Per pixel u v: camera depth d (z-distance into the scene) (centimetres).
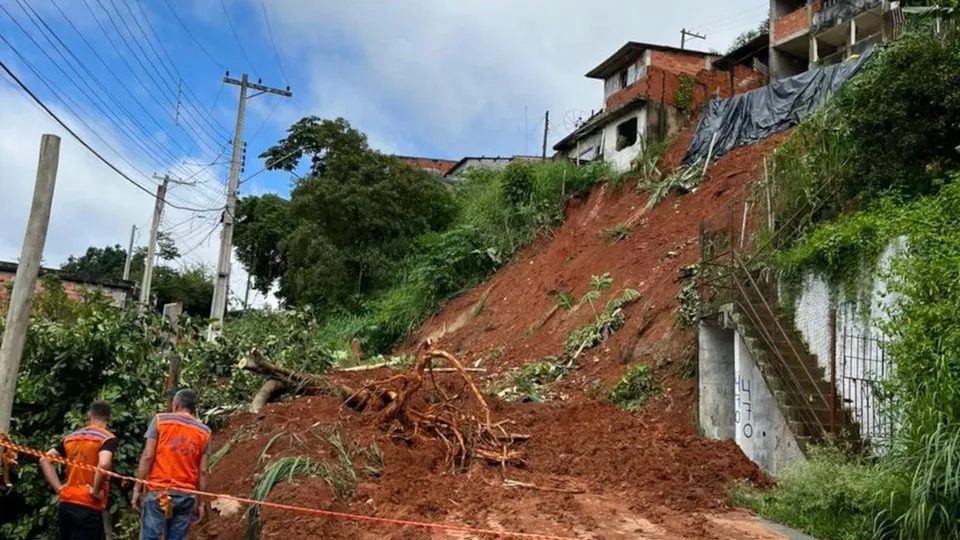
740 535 816
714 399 1298
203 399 1423
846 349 1089
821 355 1146
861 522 787
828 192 1332
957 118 1149
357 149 3531
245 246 4191
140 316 988
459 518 848
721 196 2086
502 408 1380
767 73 3050
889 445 857
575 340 1862
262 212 4228
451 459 1082
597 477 1074
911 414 785
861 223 1114
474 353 2262
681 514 913
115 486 827
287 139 3628
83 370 872
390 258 3306
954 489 688
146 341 947
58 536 675
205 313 4416
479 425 1171
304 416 1200
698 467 1098
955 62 1164
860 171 1262
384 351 2845
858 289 1088
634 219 2380
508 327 2322
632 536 800
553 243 2650
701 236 1426
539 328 2139
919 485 710
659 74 2998
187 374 1399
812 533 820
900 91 1183
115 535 829
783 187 1453
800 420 1044
